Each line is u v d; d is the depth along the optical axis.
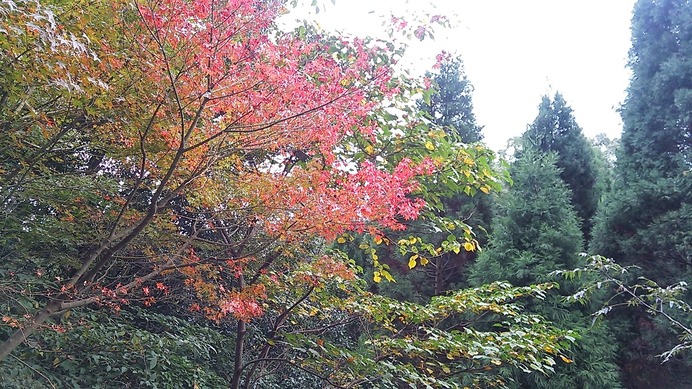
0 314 4.53
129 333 5.83
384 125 4.75
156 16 2.81
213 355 7.06
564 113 13.69
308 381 7.75
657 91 11.90
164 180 3.25
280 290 5.02
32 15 2.04
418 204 3.48
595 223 12.48
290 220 3.49
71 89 2.60
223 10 2.85
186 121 3.35
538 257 9.72
